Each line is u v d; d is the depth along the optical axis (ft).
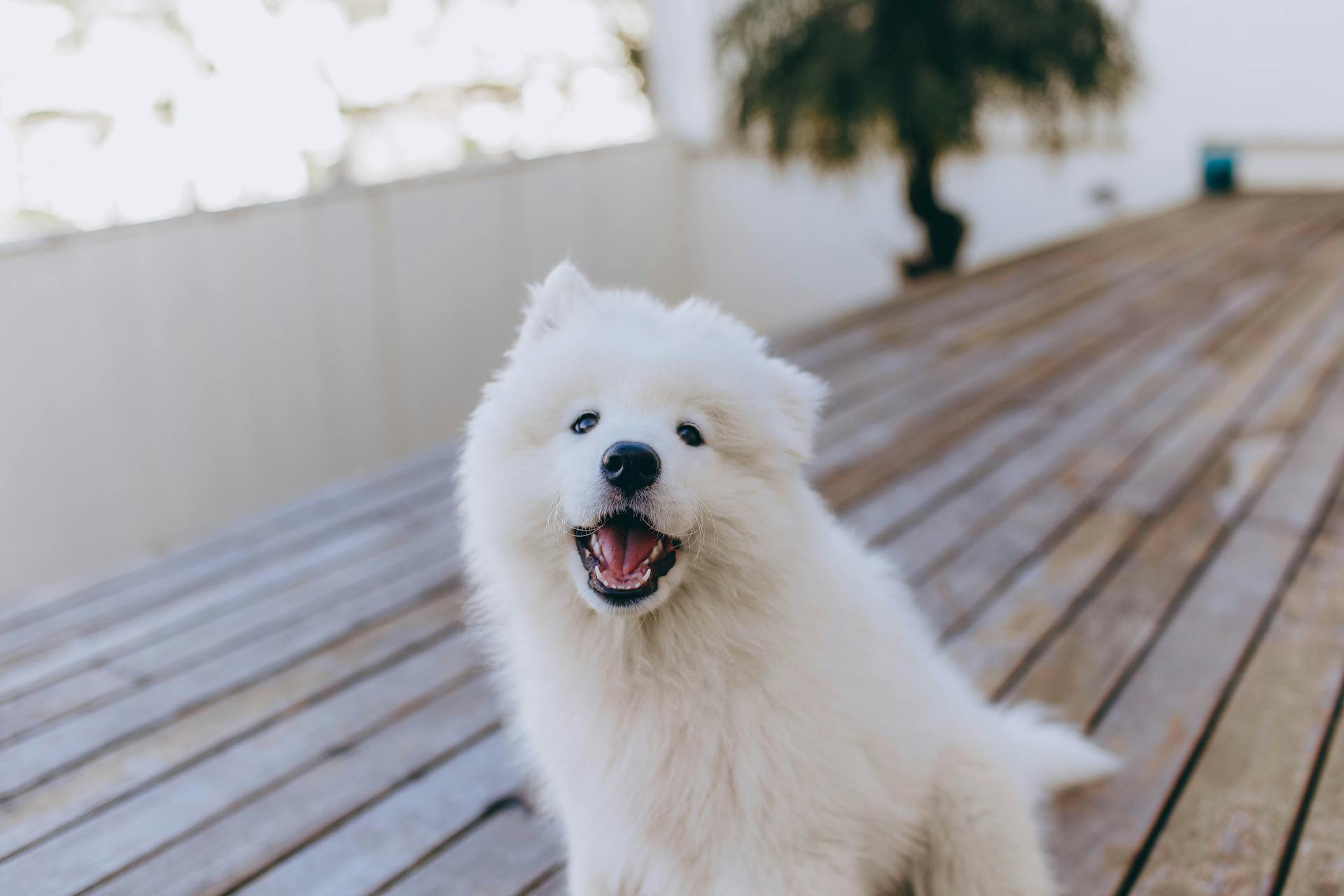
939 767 6.19
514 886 7.14
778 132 27.58
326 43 21.71
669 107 32.63
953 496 13.80
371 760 8.69
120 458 17.30
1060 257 31.81
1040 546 12.04
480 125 26.40
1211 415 16.37
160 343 17.71
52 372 16.20
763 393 6.24
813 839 5.66
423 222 22.34
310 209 19.98
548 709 6.16
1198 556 11.47
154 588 12.29
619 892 6.37
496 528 6.01
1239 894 6.55
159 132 19.03
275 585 12.27
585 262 27.48
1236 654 9.39
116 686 10.06
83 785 8.46
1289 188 41.11
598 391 6.03
